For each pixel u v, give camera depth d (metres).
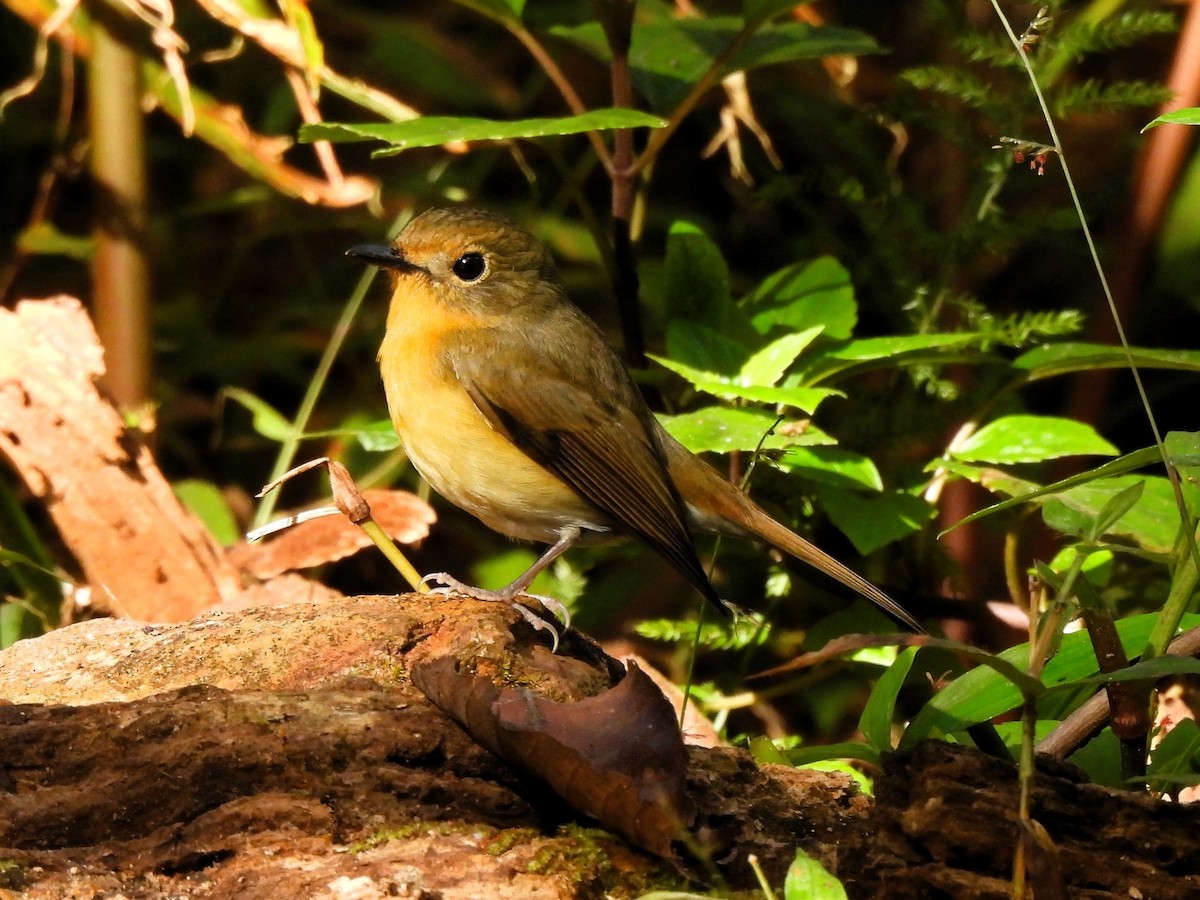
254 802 5.01
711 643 9.04
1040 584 5.28
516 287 8.00
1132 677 4.73
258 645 5.91
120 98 10.12
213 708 5.21
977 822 4.77
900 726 8.57
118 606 8.21
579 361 7.86
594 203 13.70
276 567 8.87
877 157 11.43
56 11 9.66
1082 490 7.51
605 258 8.84
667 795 4.86
